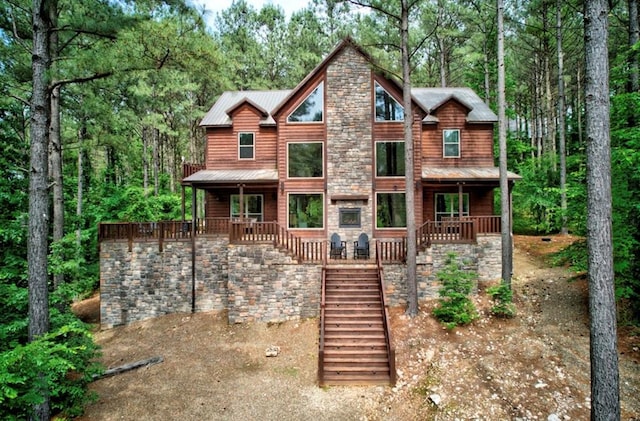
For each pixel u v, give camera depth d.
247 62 28.53
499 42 12.39
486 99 21.97
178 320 13.78
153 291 14.42
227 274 14.30
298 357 10.59
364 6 11.84
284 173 15.77
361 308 11.16
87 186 26.84
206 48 9.34
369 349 10.05
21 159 12.65
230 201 18.05
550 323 10.70
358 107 15.50
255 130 17.83
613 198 10.09
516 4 19.97
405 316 11.66
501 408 7.88
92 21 8.48
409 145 11.91
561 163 18.59
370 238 15.31
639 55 11.43
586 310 11.08
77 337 9.10
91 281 17.34
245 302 12.94
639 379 8.34
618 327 10.27
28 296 8.55
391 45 12.04
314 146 15.76
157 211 23.06
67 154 24.83
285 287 12.85
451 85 27.86
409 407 8.27
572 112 30.62
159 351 11.61
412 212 11.81
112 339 13.03
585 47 6.39
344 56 15.55
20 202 11.26
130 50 8.56
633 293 9.95
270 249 12.89
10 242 10.44
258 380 9.58
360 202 15.43
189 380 9.73
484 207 16.98
